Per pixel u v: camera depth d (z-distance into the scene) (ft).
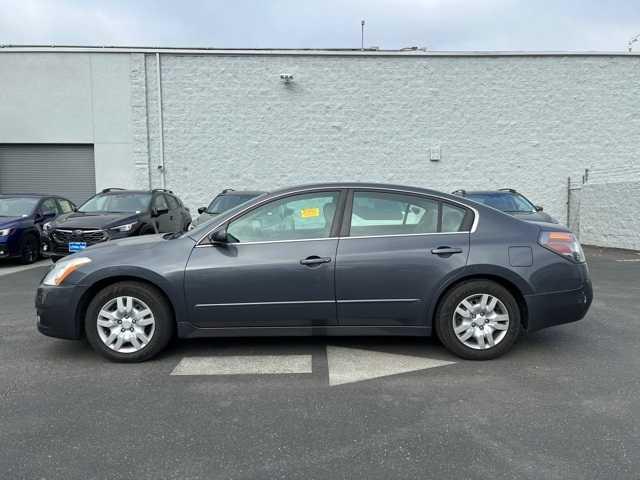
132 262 14.28
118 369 14.11
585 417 11.00
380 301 14.42
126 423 10.84
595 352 15.42
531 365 14.26
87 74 51.93
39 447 9.84
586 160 53.88
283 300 14.37
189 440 10.11
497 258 14.37
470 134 53.52
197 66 52.21
